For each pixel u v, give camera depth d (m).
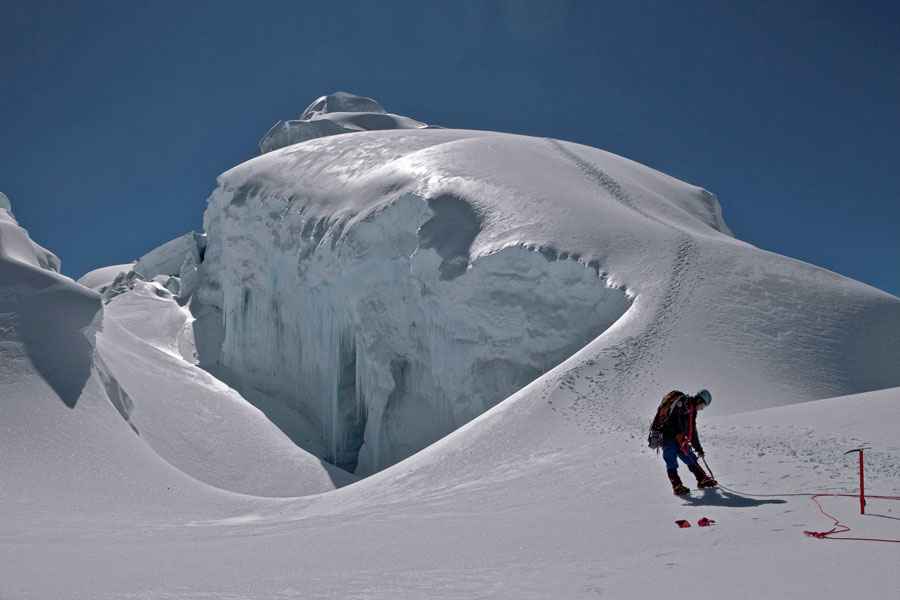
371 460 27.83
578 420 11.98
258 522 10.60
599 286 21.14
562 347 22.03
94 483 14.99
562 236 23.41
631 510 5.79
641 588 3.33
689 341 16.14
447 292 24.81
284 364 35.25
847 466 6.29
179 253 57.94
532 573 3.86
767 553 3.85
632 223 23.45
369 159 35.62
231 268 38.12
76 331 19.70
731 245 22.44
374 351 28.39
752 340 16.52
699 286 19.08
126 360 27.45
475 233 25.78
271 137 53.16
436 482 10.69
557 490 7.62
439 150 32.50
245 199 37.97
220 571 4.34
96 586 3.70
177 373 29.39
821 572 3.36
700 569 3.62
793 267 20.95
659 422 6.35
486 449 11.60
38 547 6.48
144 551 5.97
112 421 18.14
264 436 25.89
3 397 16.66
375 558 4.72
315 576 4.04
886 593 2.97
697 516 5.20
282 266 35.00
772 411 10.43
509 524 5.81
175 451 22.17
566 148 34.59
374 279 28.72
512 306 23.50
